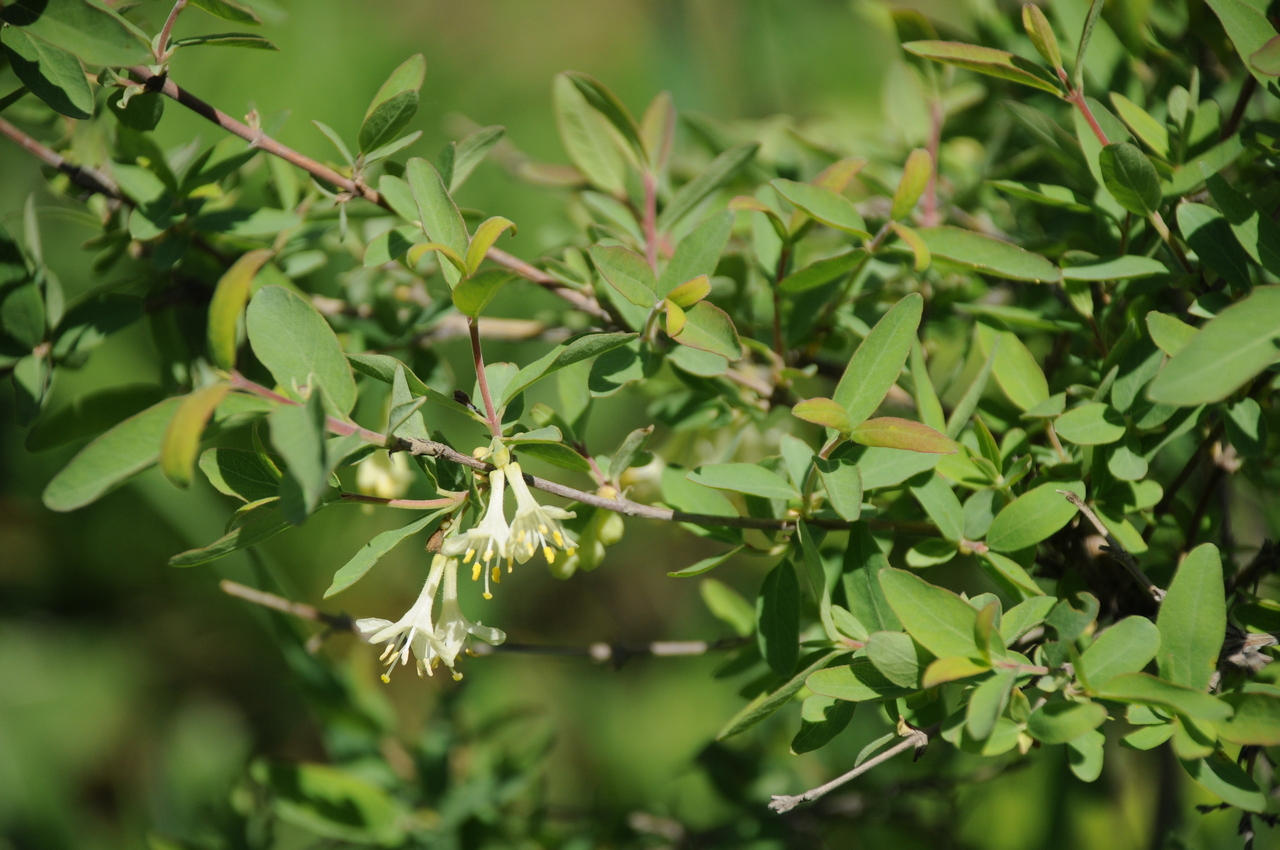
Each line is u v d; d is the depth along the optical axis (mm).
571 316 598
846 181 537
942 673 479
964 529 515
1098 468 519
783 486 510
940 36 606
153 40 519
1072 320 536
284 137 1040
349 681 676
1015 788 774
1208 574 488
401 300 590
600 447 1043
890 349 503
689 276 517
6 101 521
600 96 557
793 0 1104
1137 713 488
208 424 479
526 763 646
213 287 571
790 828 625
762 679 565
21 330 545
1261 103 578
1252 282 516
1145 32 572
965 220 604
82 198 565
